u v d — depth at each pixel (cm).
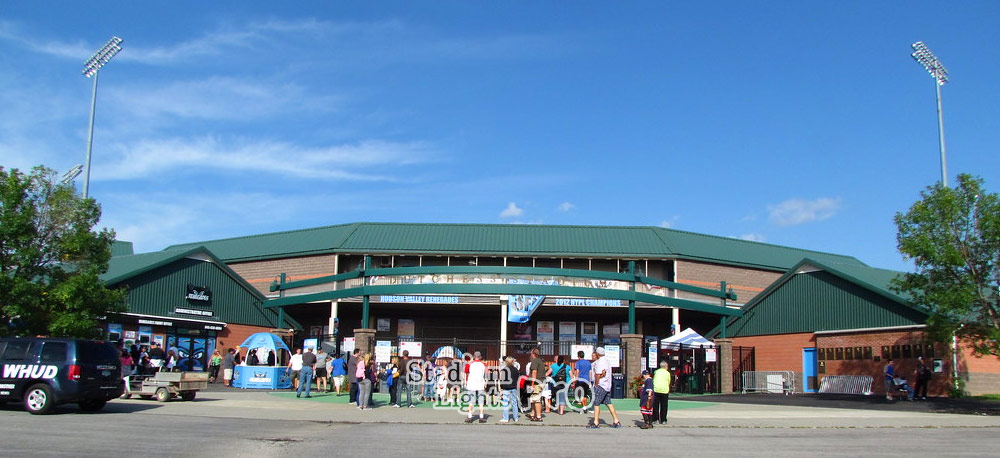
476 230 4766
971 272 2395
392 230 4731
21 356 1831
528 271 3284
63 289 2358
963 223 2409
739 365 3806
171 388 2280
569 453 1339
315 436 1505
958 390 2878
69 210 2470
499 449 1370
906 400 2770
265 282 4681
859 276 3459
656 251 4516
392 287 3309
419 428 1723
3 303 2322
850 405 2577
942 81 3981
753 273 4731
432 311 4462
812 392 3478
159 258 3569
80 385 1812
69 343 1838
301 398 2595
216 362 3459
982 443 1531
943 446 1480
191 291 3534
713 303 4012
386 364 3012
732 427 1847
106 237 2569
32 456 1158
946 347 2886
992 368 3014
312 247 4578
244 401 2373
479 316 4569
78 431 1459
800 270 3650
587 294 3259
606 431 1741
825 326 3469
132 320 3231
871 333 3225
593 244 4584
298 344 3903
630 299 3291
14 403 2062
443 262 4562
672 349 3684
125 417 1775
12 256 2356
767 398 2962
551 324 4528
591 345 2981
